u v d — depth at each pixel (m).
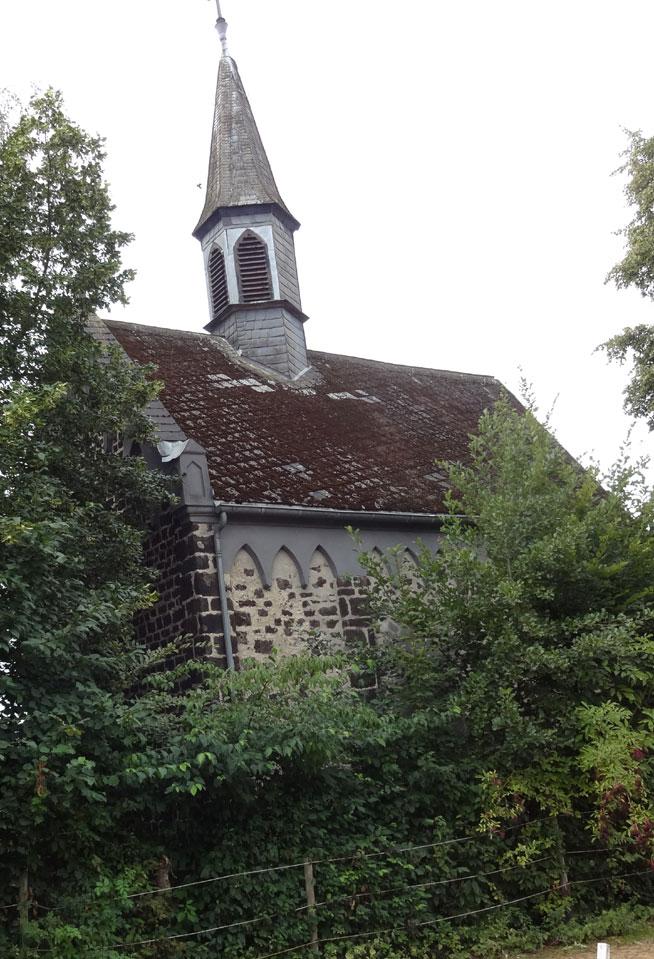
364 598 14.88
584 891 10.90
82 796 8.22
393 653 11.84
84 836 8.23
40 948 7.57
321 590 14.60
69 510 11.48
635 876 11.45
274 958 8.73
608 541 12.02
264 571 13.98
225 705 9.71
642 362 19.45
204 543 13.51
